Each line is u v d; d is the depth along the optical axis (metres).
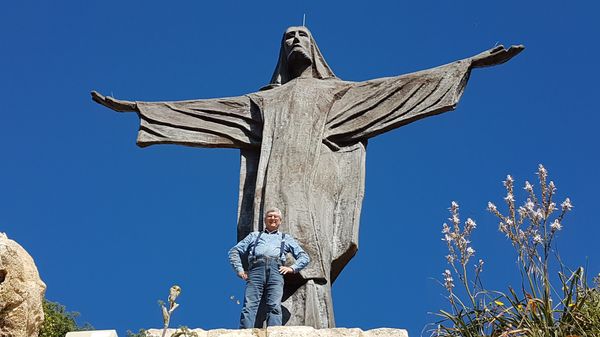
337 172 15.42
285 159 15.21
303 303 13.98
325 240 14.60
